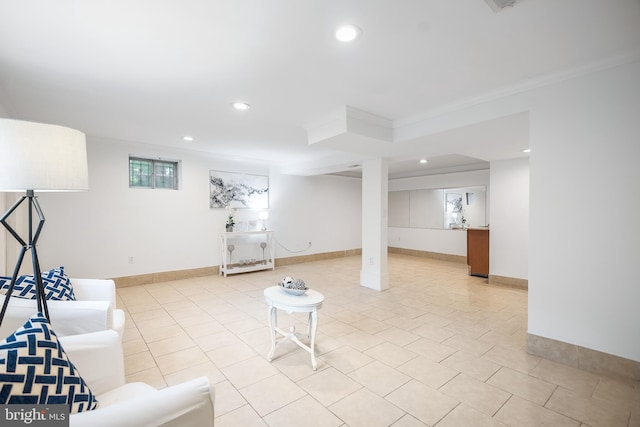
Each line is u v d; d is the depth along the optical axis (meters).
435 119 3.06
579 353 2.30
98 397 1.30
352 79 2.36
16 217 3.44
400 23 1.66
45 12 1.54
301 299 2.39
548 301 2.43
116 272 4.62
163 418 0.98
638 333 2.06
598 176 2.16
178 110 3.09
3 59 2.04
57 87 2.51
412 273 5.89
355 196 8.42
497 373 2.26
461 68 2.19
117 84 2.45
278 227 6.65
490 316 3.51
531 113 2.43
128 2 1.48
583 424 1.72
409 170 7.61
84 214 4.35
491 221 5.06
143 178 4.94
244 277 5.48
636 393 1.98
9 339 0.96
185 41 1.84
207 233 5.57
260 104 2.90
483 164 6.57
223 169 5.77
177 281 5.12
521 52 1.98
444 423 1.74
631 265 2.07
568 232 2.31
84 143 1.51
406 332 3.04
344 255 8.11
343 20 1.63
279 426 1.71
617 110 2.08
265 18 1.61
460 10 1.55
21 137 1.24
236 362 2.43
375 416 1.79
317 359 2.48
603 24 1.67
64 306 1.72
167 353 2.58
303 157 5.80
